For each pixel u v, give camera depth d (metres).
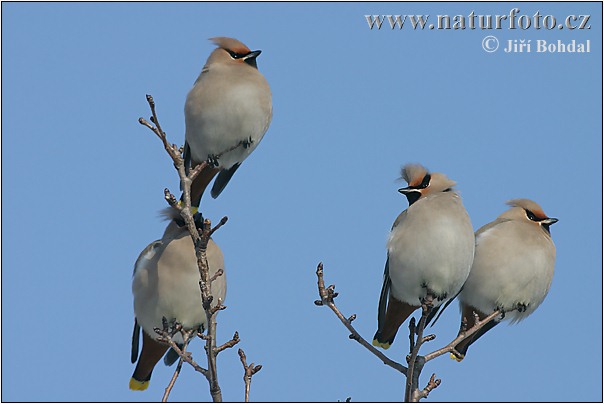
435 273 11.13
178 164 9.64
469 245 11.26
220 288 11.54
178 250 11.41
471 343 13.09
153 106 9.53
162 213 11.74
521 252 12.59
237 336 9.01
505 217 13.25
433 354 10.08
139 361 12.12
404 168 12.23
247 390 8.93
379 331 11.90
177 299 11.37
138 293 11.63
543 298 12.85
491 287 12.60
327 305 9.77
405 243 11.25
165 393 8.95
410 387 9.47
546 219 13.24
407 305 11.61
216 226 9.05
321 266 9.86
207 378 8.98
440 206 11.30
